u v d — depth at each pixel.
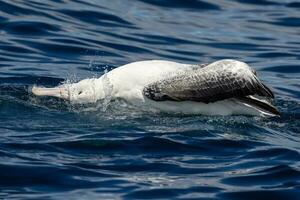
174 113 41.94
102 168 35.06
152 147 37.50
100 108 42.31
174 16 61.53
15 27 55.19
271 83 50.28
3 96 43.28
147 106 42.16
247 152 37.53
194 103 41.72
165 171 35.16
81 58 52.41
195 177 34.62
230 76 40.88
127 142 37.81
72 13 58.72
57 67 50.38
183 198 32.66
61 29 55.91
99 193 32.75
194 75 41.44
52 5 59.41
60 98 43.09
